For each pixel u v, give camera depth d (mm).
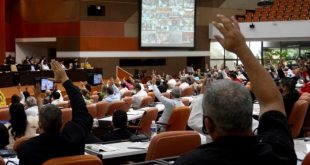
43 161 3330
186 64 25484
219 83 1715
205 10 25672
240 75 16828
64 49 23297
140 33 23688
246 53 1789
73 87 3408
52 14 23688
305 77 15883
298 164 3447
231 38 1774
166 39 24250
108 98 11688
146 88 16000
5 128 4848
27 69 20141
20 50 25672
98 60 23125
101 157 4504
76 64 21312
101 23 23125
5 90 18453
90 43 22844
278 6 24844
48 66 21859
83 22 22641
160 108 10125
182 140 4176
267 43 24562
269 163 1630
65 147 3365
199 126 5512
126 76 21828
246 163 1611
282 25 23109
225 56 26125
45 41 24172
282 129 1792
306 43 23422
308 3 24266
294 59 23828
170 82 15492
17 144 4262
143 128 7992
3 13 22531
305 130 7602
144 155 5266
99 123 8078
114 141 5238
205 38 25750
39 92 5789
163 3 23953
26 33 25016
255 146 1654
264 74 1820
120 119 5863
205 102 1695
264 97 1830
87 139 5387
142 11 23578
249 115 1659
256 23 23766
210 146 1664
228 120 1634
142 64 24422
